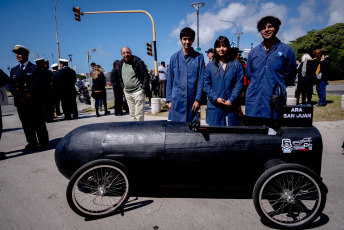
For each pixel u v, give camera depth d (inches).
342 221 86.8
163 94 460.1
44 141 177.2
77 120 300.2
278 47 106.6
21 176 131.3
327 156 149.4
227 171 90.3
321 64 287.4
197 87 124.3
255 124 115.7
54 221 90.6
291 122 88.8
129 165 92.2
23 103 162.9
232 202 101.7
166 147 90.0
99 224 88.4
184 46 122.0
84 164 92.4
